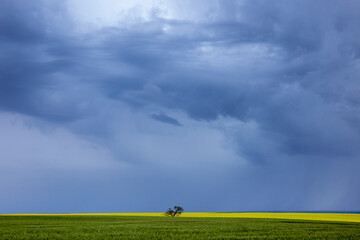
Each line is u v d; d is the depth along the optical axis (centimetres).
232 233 3028
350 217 7262
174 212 7900
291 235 2841
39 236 2705
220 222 4944
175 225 4103
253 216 7900
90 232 3070
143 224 4328
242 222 4922
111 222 4825
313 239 2559
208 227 3762
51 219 5666
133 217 6969
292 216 7875
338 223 4678
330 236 2759
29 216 6969
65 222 4756
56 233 2964
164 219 5994
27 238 2556
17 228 3528
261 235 2855
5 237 2620
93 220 5434
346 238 2627
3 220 5266
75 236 2712
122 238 2588
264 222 4906
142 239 2536
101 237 2645
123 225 4075
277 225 4156
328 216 7869
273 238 2623
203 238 2605
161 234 2902
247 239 2561
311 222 4962
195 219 6016
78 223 4516
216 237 2675
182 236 2741
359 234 2933
